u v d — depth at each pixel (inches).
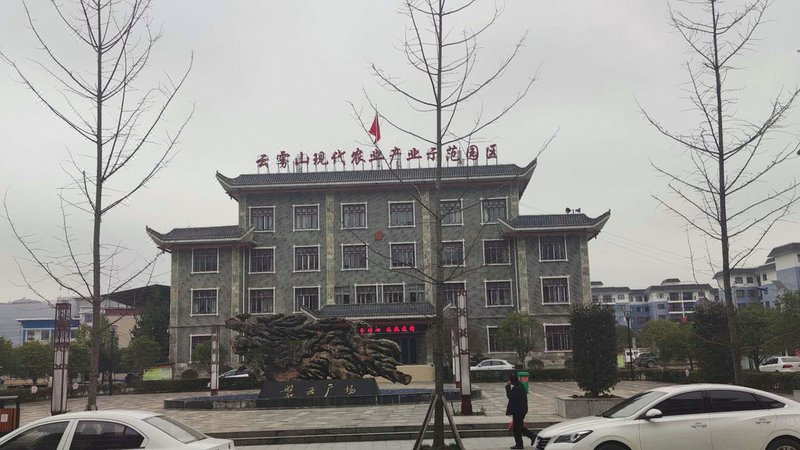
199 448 294.7
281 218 1718.8
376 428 581.9
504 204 1683.1
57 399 550.6
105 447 298.8
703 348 651.5
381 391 932.6
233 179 1718.8
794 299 1439.5
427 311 1489.9
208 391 1355.8
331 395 839.7
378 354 885.2
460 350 682.2
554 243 1646.2
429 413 401.7
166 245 1649.9
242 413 781.3
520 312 1553.9
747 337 1433.3
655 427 340.5
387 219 1701.5
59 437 302.7
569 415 586.6
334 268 1681.8
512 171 1674.5
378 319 1477.6
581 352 607.8
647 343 1948.8
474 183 1680.6
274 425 634.2
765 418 341.1
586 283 1616.6
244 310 1672.0
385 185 1694.1
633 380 1368.1
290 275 1690.5
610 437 339.6
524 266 1628.9
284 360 887.1
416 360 1534.2
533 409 729.6
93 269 429.1
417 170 1723.7
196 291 1647.4
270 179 1726.1
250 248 1705.2
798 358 1471.5
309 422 650.2
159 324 1863.9
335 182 1685.5
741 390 353.4
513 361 1601.9
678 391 353.4
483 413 674.8
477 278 1652.3
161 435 301.1
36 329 2684.5
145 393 1378.0
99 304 428.8
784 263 2723.9
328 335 891.4
